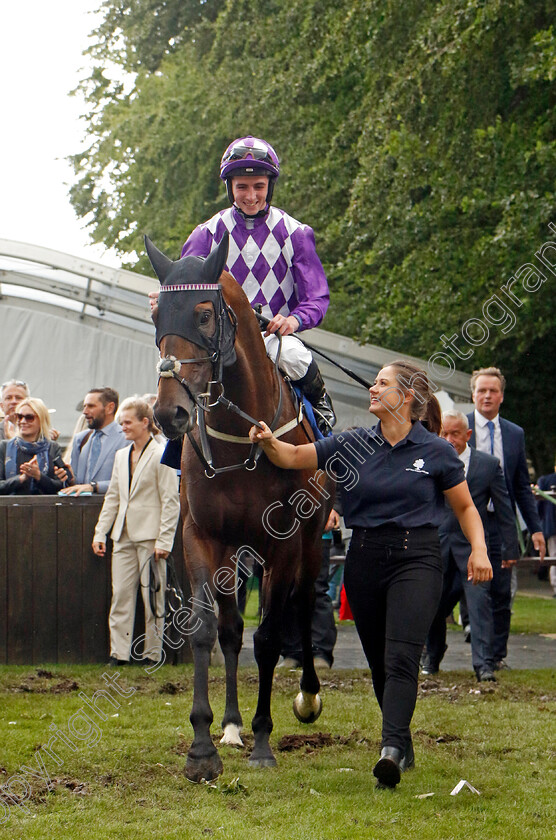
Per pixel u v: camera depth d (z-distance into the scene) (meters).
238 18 24.48
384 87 18.95
